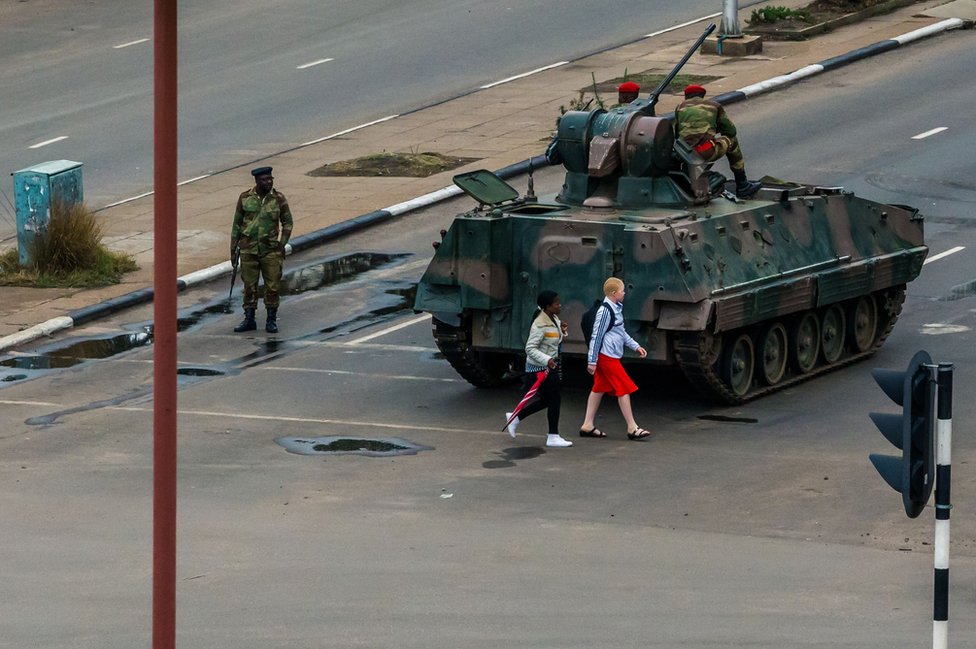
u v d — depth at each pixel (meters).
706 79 99.06
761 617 32.88
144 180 85.81
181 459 47.16
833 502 41.94
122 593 35.62
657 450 47.38
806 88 97.44
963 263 67.62
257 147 91.12
